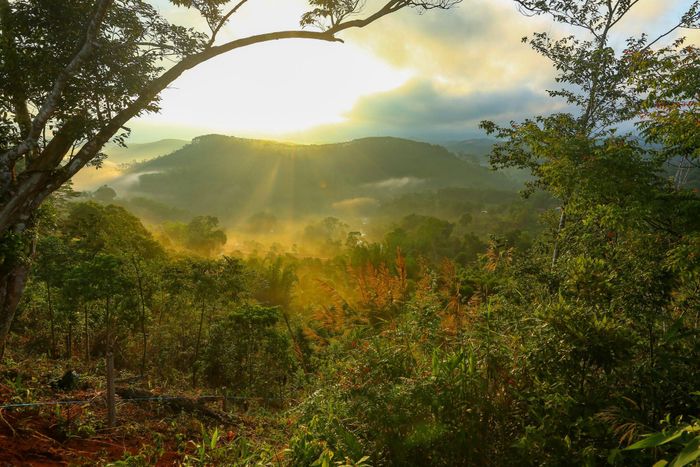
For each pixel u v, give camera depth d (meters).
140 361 11.68
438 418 2.79
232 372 11.43
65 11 5.73
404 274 4.67
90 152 6.02
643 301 3.80
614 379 3.07
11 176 5.80
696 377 2.95
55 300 10.84
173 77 6.16
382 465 2.75
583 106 13.59
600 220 6.19
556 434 2.67
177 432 5.10
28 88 5.86
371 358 3.39
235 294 13.48
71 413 4.97
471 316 4.48
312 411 3.49
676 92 5.33
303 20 6.60
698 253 4.11
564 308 3.13
